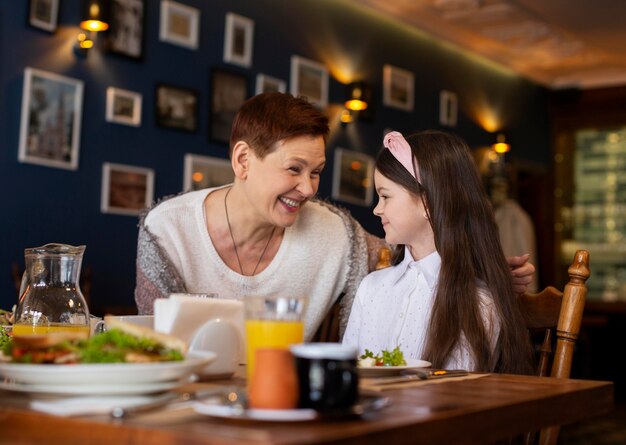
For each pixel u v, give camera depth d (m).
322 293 2.22
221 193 2.13
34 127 4.63
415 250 2.12
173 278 2.03
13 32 4.58
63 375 1.02
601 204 9.13
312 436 0.83
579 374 7.12
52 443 0.95
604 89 8.95
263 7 6.06
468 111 8.05
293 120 1.88
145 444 0.87
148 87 5.25
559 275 9.23
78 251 1.56
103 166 4.99
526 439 1.69
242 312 1.40
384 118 7.08
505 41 7.84
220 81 5.68
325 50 6.56
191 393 1.14
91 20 4.80
